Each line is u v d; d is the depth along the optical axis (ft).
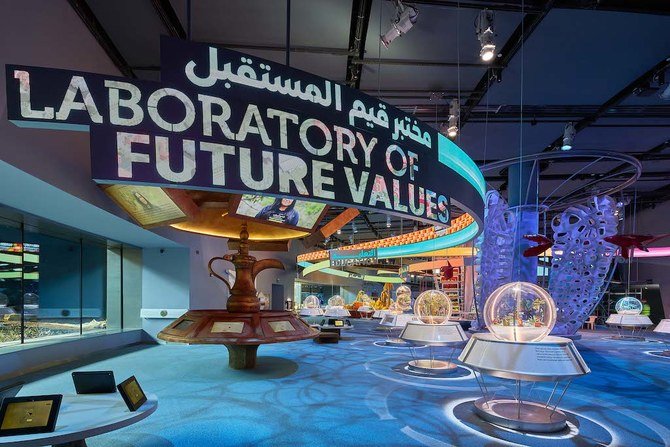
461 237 34.81
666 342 33.88
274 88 9.40
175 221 16.12
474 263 38.34
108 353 25.27
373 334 39.32
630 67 22.99
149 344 29.99
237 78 9.03
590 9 17.71
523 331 13.46
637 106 27.81
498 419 11.80
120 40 19.49
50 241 27.37
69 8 15.99
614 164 40.32
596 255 32.17
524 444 10.44
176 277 31.81
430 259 90.17
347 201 10.11
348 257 60.80
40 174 13.78
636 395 15.62
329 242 93.76
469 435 11.06
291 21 18.85
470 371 19.98
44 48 14.20
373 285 129.49
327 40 20.39
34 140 13.46
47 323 26.99
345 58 22.03
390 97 26.37
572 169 42.27
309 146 9.67
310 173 9.61
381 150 10.96
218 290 39.55
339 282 113.60
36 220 20.52
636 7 17.53
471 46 21.06
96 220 20.86
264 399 14.52
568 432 11.35
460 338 19.33
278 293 69.92
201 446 10.16
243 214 14.93
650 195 52.60
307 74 9.86
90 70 17.88
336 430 11.38
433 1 17.33
